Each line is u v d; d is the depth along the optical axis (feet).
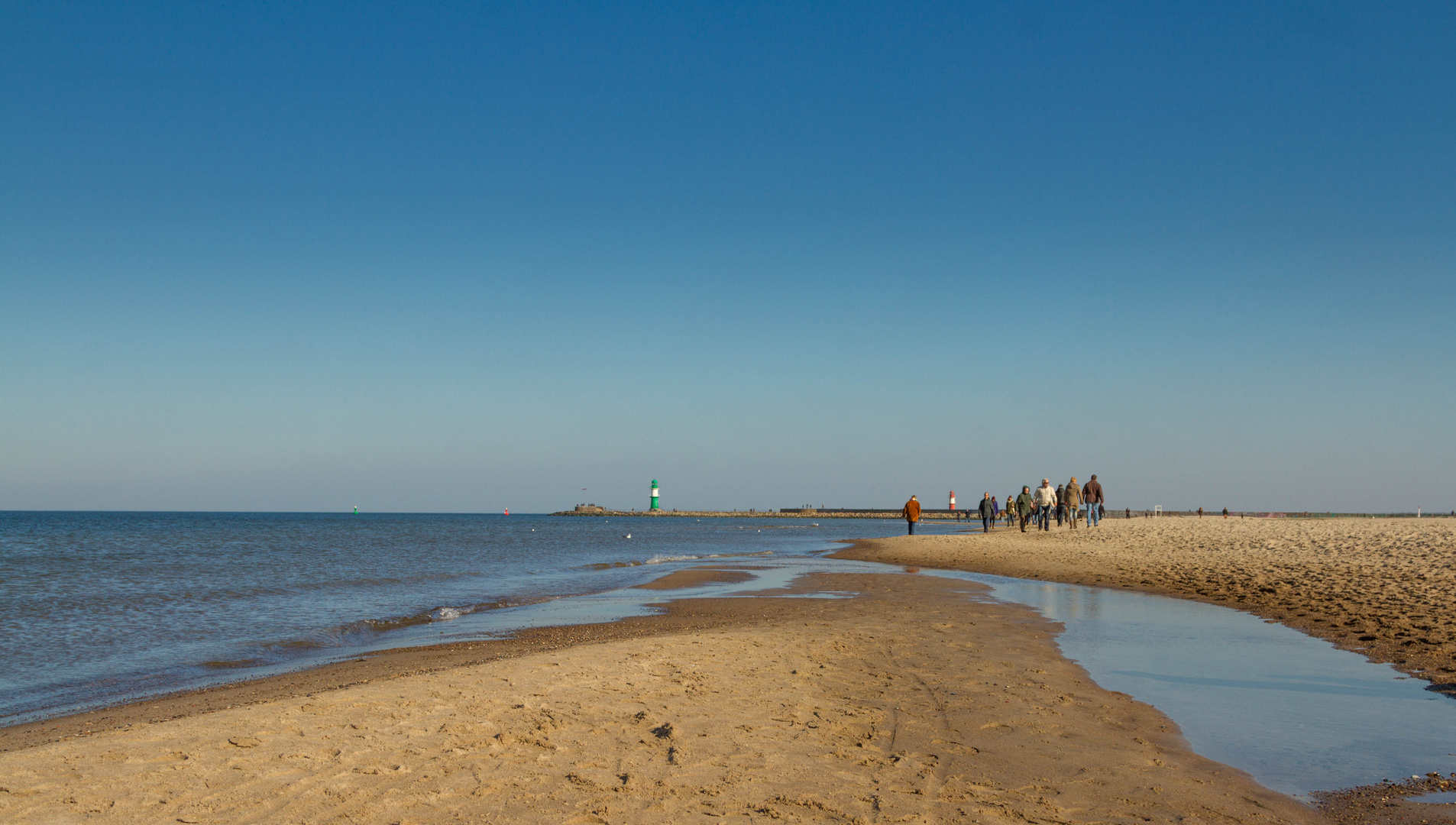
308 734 21.75
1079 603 51.65
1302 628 40.55
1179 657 33.19
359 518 641.40
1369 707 25.32
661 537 202.49
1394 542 78.79
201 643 43.39
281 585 73.92
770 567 89.86
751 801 16.97
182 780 18.16
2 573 87.76
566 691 26.86
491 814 16.24
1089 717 24.04
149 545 152.35
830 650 34.68
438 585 73.72
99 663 38.19
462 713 23.99
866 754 20.26
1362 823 16.15
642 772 18.83
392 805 16.66
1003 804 16.96
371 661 36.40
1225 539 94.43
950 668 30.99
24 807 16.44
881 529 292.40
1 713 28.84
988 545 106.22
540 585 72.84
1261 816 16.48
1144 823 15.97
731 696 26.25
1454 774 19.22
